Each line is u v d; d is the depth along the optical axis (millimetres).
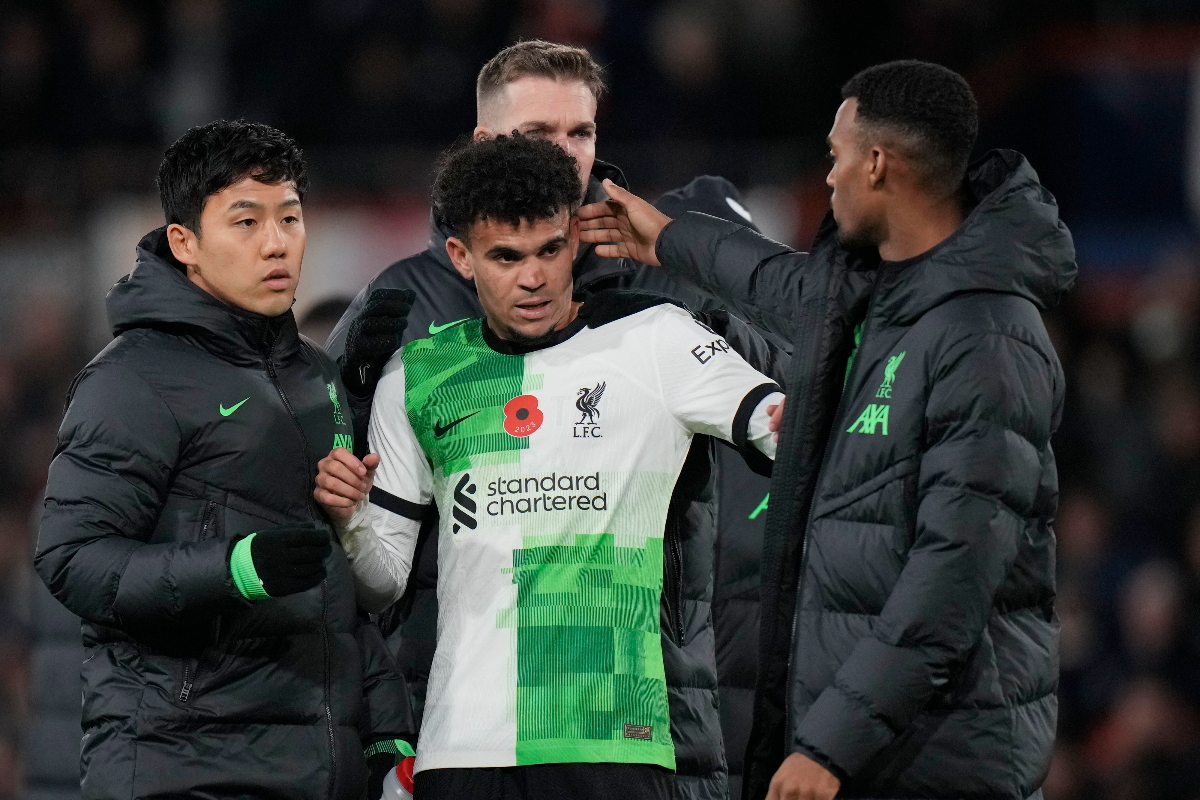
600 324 11438
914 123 10531
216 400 10766
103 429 10492
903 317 10547
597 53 27281
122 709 10523
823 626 10547
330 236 25141
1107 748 22422
